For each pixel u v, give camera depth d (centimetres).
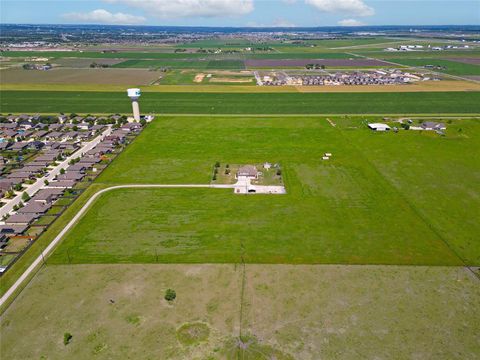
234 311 5716
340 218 8312
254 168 10738
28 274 6556
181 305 5844
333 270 6612
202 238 7581
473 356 4981
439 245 7306
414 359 4938
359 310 5725
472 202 8975
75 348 5134
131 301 5934
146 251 7169
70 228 7969
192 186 9906
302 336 5281
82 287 6241
